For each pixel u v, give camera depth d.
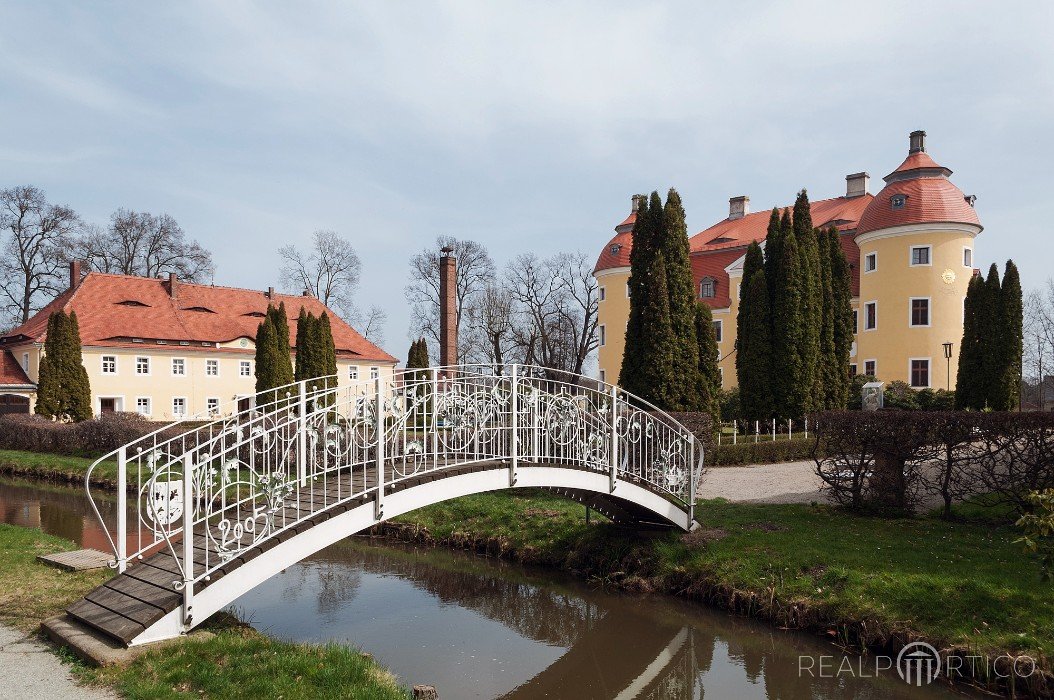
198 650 5.31
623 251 41.16
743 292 24.55
